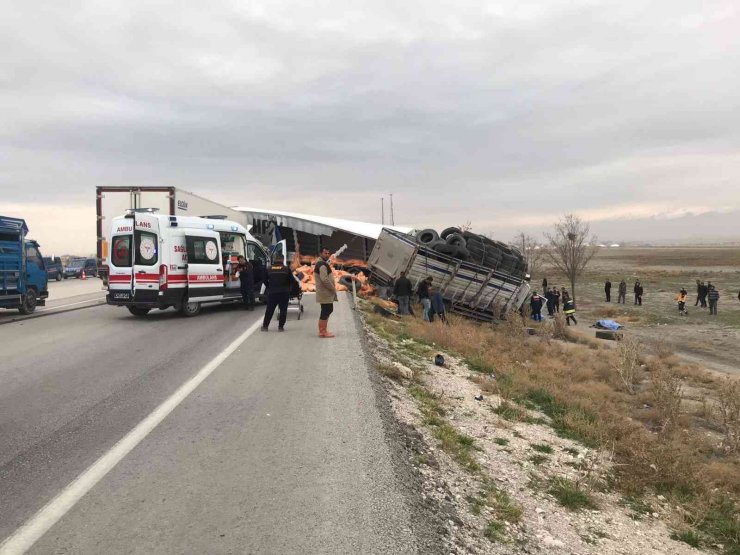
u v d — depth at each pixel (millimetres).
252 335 10891
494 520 4449
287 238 31219
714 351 22328
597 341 22062
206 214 22109
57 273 39750
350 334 10953
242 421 5594
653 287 56594
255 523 3533
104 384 7141
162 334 11297
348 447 4891
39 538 3324
